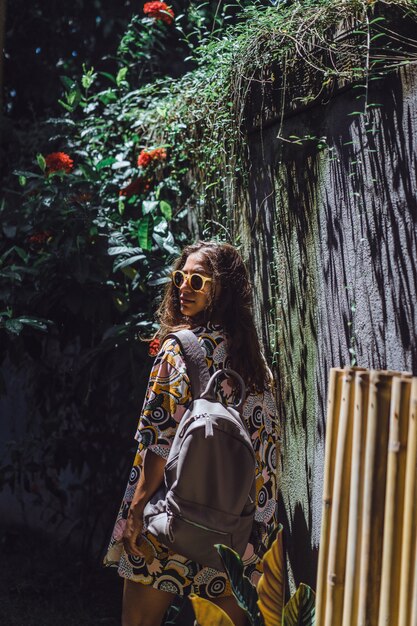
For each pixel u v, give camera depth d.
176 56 5.54
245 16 3.37
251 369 2.69
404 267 2.33
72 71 5.82
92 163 4.47
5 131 5.21
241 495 2.38
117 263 3.94
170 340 2.62
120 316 4.14
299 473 2.97
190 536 2.37
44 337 4.20
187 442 2.37
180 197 4.14
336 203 2.67
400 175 2.35
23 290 3.98
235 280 2.73
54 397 4.48
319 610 1.84
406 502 1.63
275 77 3.04
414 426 1.62
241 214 3.43
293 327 3.00
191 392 2.55
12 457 4.55
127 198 4.32
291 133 2.97
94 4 5.79
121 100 4.62
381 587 1.67
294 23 2.91
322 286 2.78
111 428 4.34
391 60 2.45
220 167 3.62
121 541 2.63
